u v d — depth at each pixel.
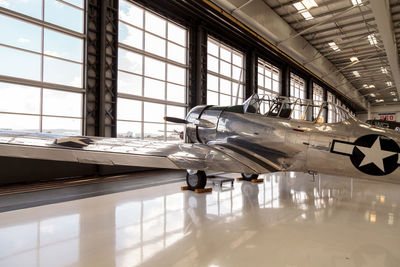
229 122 5.64
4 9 6.02
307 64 15.59
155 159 3.61
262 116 5.19
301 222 3.53
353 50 15.93
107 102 7.88
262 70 15.30
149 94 9.37
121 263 2.25
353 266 2.27
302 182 7.21
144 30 9.17
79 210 3.95
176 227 3.22
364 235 3.06
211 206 4.28
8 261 2.27
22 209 3.97
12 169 5.93
